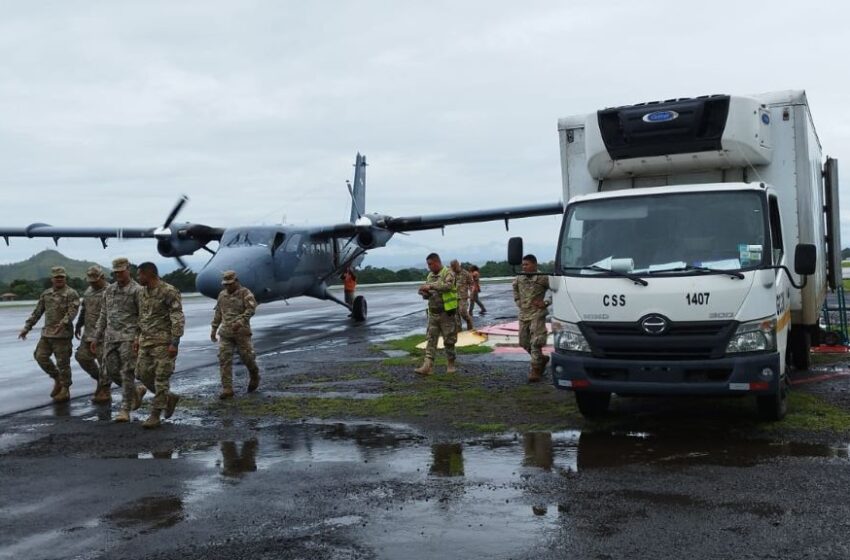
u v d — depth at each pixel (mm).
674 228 7227
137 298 8812
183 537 4785
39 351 10305
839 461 6012
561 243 7609
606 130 8094
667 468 6008
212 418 8742
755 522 4703
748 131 7660
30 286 56438
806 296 8391
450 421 8133
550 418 8102
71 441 7773
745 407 8203
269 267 19203
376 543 4570
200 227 22812
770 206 7305
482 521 4910
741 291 6617
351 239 22359
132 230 25297
